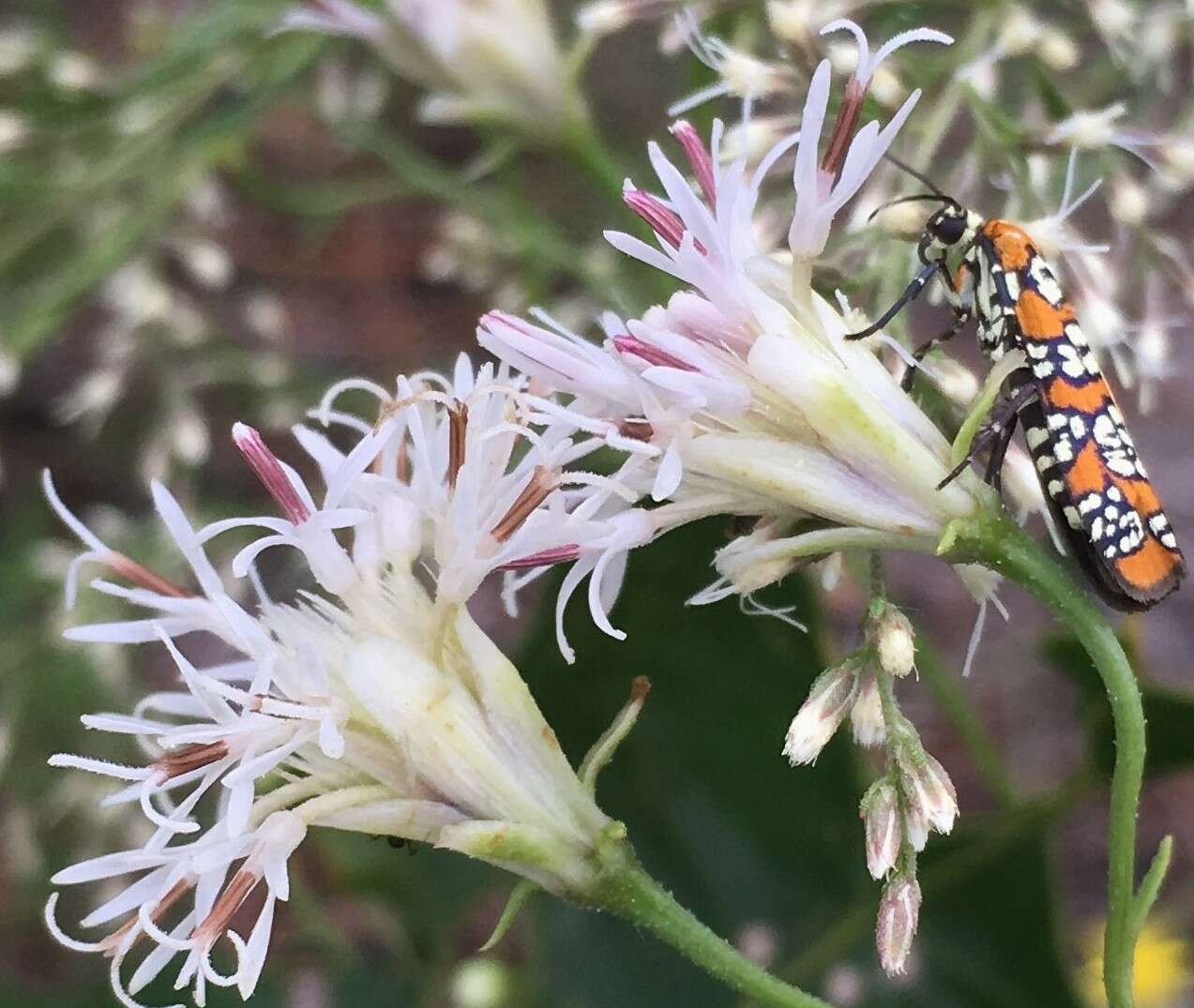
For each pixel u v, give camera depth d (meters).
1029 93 0.05
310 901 0.08
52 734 0.08
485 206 0.08
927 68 0.05
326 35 0.07
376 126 0.09
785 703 0.06
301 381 0.09
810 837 0.06
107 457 0.11
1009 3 0.05
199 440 0.08
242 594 0.08
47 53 0.07
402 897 0.08
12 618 0.08
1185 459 0.11
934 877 0.06
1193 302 0.05
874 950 0.07
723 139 0.05
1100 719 0.06
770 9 0.05
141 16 0.09
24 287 0.09
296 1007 0.08
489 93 0.06
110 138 0.07
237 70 0.07
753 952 0.07
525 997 0.07
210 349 0.09
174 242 0.08
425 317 0.12
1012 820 0.06
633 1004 0.07
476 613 0.11
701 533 0.06
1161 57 0.06
